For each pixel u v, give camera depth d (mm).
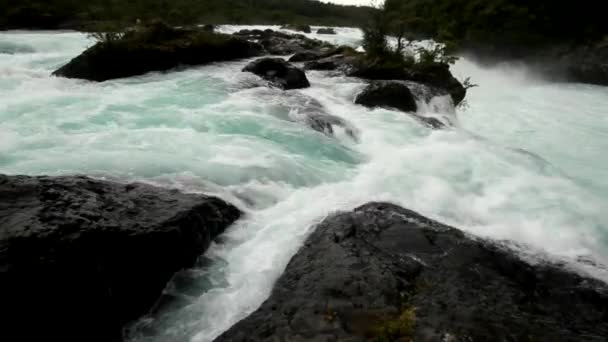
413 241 5375
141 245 4465
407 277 4660
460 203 7145
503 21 32562
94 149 7375
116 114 9633
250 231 5707
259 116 9953
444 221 6422
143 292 4504
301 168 7656
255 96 11766
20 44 22359
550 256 5699
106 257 4195
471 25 34750
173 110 10102
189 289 4844
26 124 8555
